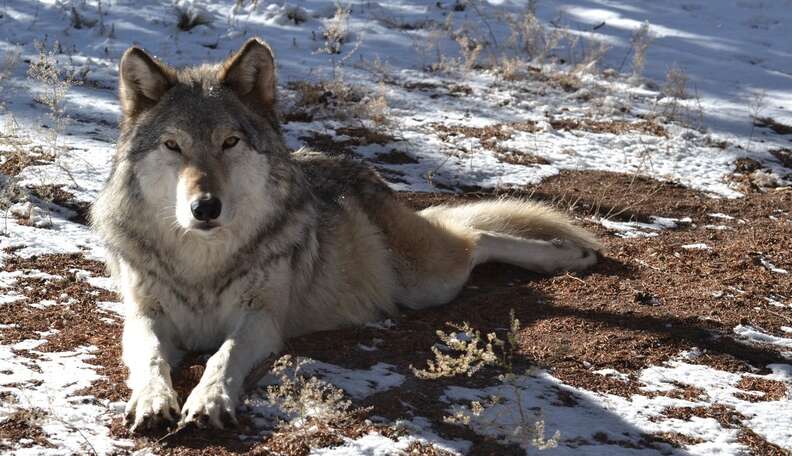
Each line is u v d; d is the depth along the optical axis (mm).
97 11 23500
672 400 8094
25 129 15258
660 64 23625
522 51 23922
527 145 17625
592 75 22406
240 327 8312
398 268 10672
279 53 22047
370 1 26891
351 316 9953
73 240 11312
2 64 18906
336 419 7168
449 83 21234
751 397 8305
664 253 12594
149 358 7637
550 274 11805
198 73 8883
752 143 18703
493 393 7965
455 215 11930
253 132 8531
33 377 7590
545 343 9250
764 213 14914
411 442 6906
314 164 10938
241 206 8375
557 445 7062
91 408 7168
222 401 7086
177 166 8117
